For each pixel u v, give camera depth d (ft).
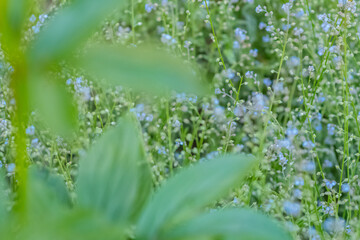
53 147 4.58
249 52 6.61
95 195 2.47
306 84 6.15
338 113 5.07
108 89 5.07
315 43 6.23
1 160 4.69
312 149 4.91
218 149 4.68
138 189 2.48
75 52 1.80
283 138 4.81
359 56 6.21
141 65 1.68
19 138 1.94
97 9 1.79
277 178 4.97
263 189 4.28
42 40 1.81
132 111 4.53
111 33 5.47
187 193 2.35
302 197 4.43
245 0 6.75
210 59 6.40
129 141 2.53
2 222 2.15
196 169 2.36
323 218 4.59
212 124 5.46
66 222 1.91
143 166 2.50
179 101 5.06
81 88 4.52
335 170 5.37
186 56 6.01
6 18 1.80
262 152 4.41
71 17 1.80
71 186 4.17
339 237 4.12
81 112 4.70
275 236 2.27
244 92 6.09
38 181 2.28
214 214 2.33
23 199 2.00
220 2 6.45
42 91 1.80
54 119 1.79
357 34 5.46
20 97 1.82
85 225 1.91
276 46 6.59
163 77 1.65
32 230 1.93
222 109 5.26
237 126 5.94
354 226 4.19
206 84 1.78
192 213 2.35
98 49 1.78
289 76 6.23
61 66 1.81
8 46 1.81
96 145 2.53
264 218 2.30
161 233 2.35
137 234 2.37
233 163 2.34
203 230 2.31
